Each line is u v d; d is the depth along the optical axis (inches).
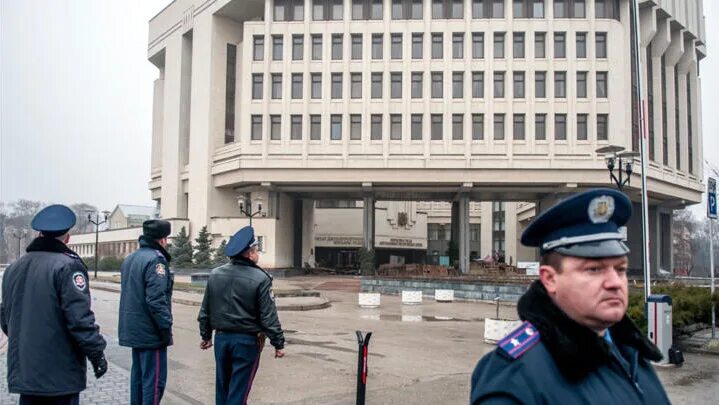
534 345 73.3
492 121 1744.6
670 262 2326.5
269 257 1840.6
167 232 257.8
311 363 425.7
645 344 80.9
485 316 795.4
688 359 446.6
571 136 1716.3
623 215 78.0
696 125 2295.8
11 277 193.6
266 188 1881.2
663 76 2092.8
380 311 863.1
